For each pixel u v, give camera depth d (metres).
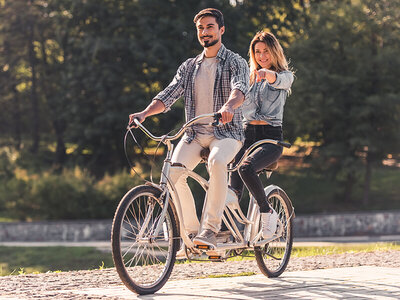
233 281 5.22
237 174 5.41
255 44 5.46
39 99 45.62
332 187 35.47
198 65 4.84
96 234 25.70
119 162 37.22
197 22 4.80
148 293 4.48
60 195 28.19
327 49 30.86
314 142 33.06
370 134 30.97
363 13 30.30
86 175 30.33
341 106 30.81
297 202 32.91
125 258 4.39
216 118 4.41
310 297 4.34
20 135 45.59
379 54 30.23
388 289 4.72
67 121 39.22
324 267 6.52
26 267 17.83
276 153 5.25
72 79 36.38
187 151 4.79
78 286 5.24
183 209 4.77
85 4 35.69
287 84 5.21
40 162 40.03
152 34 35.31
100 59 36.34
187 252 4.75
